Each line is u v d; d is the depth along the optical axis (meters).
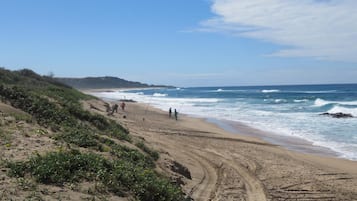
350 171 15.70
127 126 23.12
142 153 12.45
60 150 9.32
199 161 15.76
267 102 60.38
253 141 23.19
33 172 7.67
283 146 22.08
